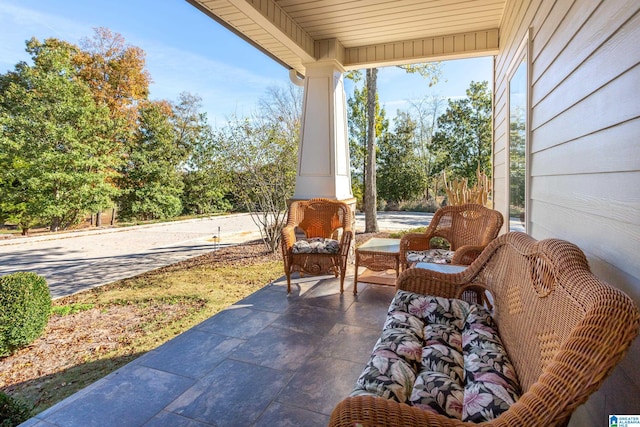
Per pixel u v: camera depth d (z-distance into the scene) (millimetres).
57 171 10281
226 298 4398
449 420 814
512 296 1502
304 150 4582
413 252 3174
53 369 2779
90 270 5945
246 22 3707
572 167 1585
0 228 11727
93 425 1547
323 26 3951
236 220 13383
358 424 789
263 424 1548
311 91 4527
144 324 3629
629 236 1066
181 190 14695
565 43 1671
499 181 4551
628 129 1064
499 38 4031
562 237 1748
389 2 3408
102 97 13156
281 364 2055
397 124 16328
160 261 6582
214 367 2023
